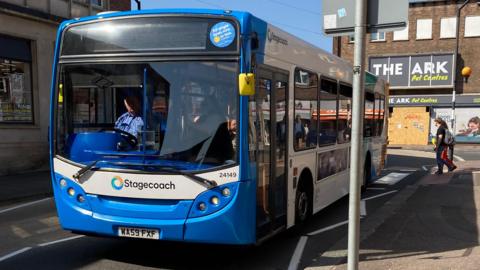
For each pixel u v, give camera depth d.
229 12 4.70
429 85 33.09
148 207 4.70
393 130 33.94
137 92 4.84
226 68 4.63
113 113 4.91
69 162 5.03
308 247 6.14
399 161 20.27
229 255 5.71
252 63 4.71
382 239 6.33
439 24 32.94
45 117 14.77
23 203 9.49
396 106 33.81
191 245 6.09
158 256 5.63
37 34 14.45
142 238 4.75
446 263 4.93
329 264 5.37
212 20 4.70
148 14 4.84
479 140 31.92
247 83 4.41
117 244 6.14
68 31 5.17
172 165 4.66
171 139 4.70
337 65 8.18
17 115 13.95
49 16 14.68
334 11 3.94
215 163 4.60
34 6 14.39
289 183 6.00
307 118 6.66
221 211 4.55
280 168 5.68
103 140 4.91
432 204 8.98
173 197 4.63
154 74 4.80
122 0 18.78
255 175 4.82
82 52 5.08
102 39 5.00
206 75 4.67
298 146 6.30
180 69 4.74
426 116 33.06
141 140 4.77
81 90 5.08
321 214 8.44
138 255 5.66
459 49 32.50
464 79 32.47
